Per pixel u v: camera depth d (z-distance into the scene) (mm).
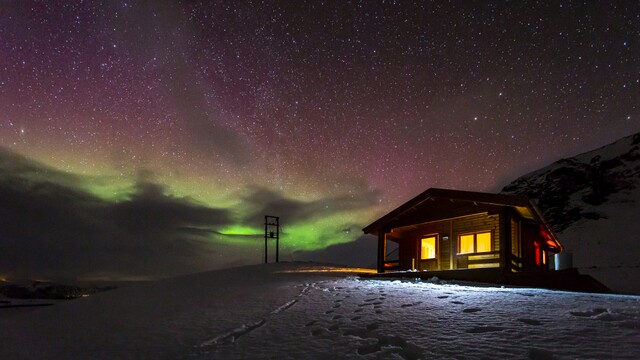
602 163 103875
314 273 22375
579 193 93500
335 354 6496
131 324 9930
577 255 64938
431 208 21203
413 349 6273
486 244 19703
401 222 22297
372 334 7371
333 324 8336
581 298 9945
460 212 20078
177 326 9344
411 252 22656
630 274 45062
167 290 15680
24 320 11227
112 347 7984
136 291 15758
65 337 9078
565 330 6719
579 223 79750
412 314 8727
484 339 6566
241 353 6957
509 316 7957
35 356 7695
